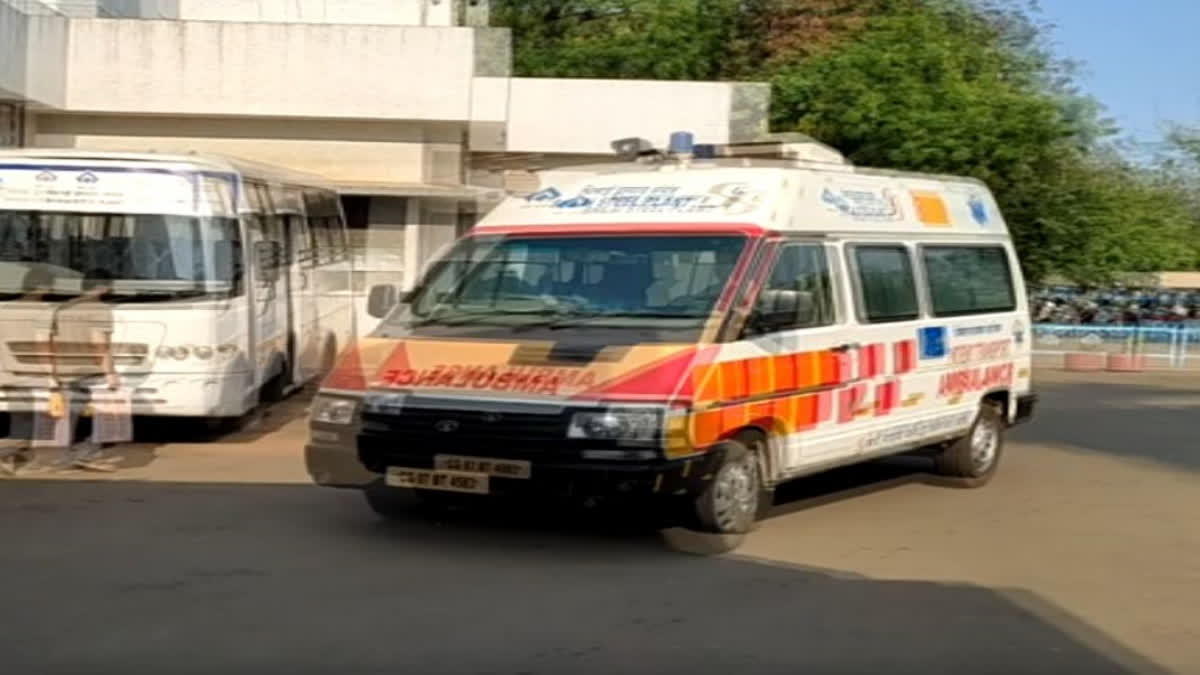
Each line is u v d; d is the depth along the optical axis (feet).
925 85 90.02
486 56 72.28
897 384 35.06
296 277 52.34
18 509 32.83
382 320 32.35
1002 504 37.01
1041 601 26.35
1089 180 98.99
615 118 76.79
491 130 74.79
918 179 38.09
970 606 25.79
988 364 39.60
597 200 32.60
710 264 30.27
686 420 27.63
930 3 111.96
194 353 41.29
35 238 41.11
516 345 29.04
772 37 113.29
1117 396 70.95
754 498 30.60
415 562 28.02
